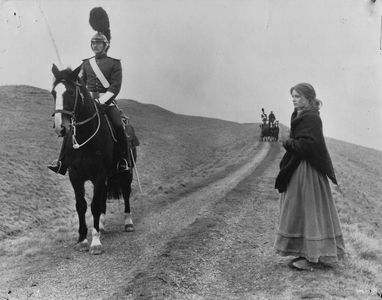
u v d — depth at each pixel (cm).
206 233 771
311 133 540
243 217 954
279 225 565
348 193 2014
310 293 466
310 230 535
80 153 691
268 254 655
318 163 542
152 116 7481
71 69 671
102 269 592
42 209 1473
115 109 795
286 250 552
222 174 2141
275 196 1279
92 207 697
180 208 1107
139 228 881
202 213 983
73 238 812
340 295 463
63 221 1252
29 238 883
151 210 1116
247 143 5100
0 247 790
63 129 633
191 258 623
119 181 879
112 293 491
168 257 625
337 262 585
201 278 550
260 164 2542
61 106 637
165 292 487
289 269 566
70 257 662
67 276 568
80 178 705
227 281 543
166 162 3675
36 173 1988
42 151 2542
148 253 660
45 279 558
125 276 553
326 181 554
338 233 553
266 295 483
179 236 753
